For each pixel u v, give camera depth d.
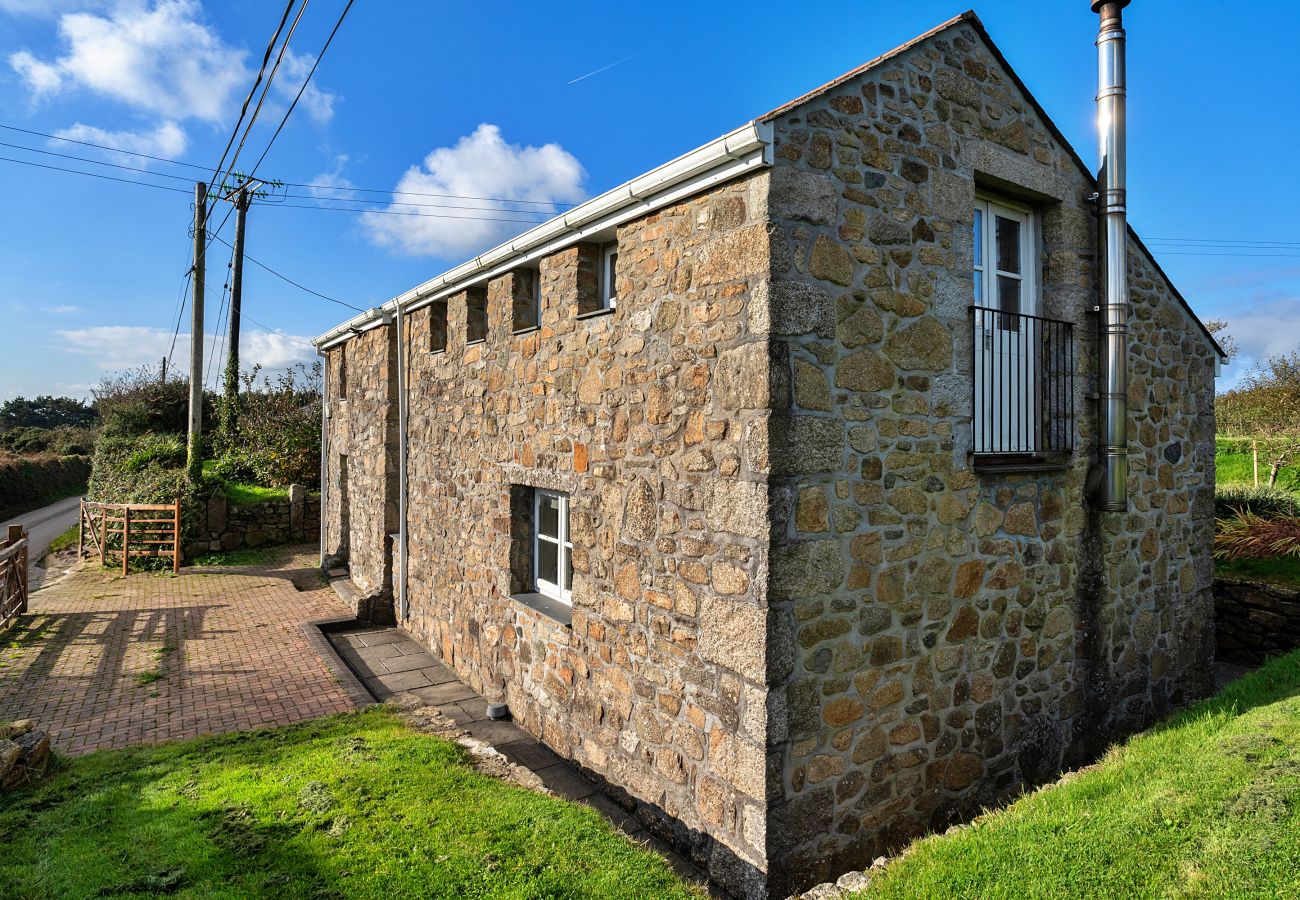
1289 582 7.37
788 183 3.50
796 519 3.52
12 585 8.41
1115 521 5.12
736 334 3.62
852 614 3.75
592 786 4.83
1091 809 3.22
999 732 4.46
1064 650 4.85
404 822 3.57
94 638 7.82
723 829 3.72
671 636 4.10
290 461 15.23
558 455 5.24
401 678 6.96
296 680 6.48
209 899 2.88
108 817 3.62
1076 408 4.91
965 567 4.25
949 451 4.16
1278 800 2.89
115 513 12.34
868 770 3.84
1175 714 4.86
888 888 2.89
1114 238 4.84
